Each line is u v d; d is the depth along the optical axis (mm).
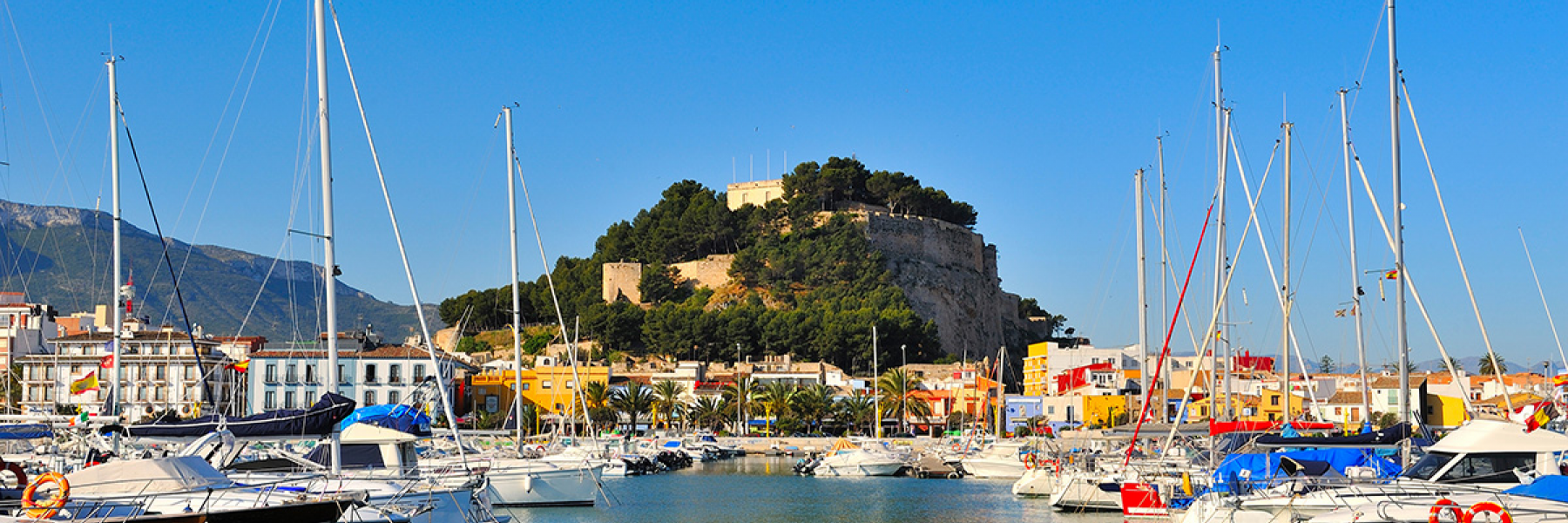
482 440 82188
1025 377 166875
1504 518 25516
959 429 141500
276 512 26500
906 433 148125
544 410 138250
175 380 118125
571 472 55844
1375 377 110688
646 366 185000
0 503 25438
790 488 74125
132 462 28391
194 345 48656
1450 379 116500
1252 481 33312
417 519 31906
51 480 25484
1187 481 36562
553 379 122312
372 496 31766
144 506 26484
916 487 74938
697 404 153125
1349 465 37875
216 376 118812
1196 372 47219
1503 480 31453
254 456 43688
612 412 140625
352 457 42312
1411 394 52812
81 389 45625
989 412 136000
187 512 26516
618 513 55406
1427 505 27453
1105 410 126875
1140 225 66062
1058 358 157875
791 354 199250
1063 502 55156
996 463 84625
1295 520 30875
